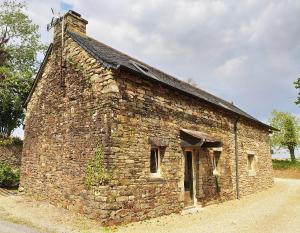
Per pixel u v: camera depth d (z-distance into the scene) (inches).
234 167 549.3
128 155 322.7
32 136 459.2
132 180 322.7
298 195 594.2
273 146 1318.9
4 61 932.6
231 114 558.9
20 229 266.7
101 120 318.7
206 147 442.6
